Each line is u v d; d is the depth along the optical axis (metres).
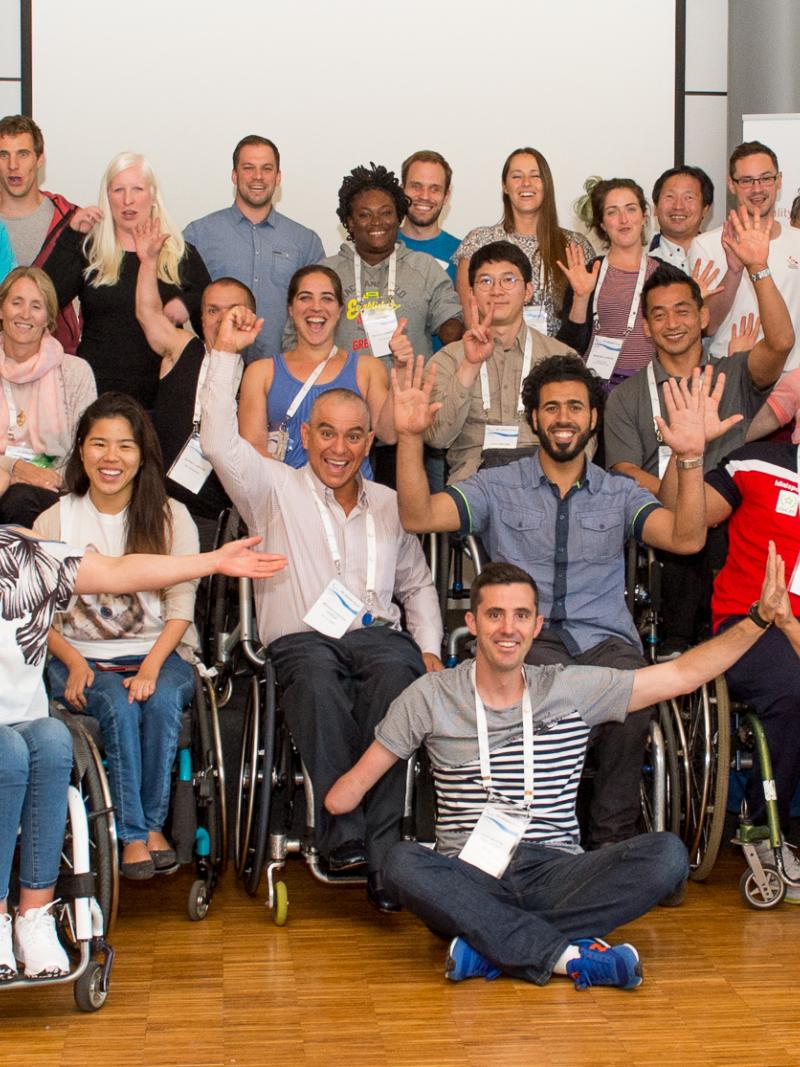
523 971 3.36
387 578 4.20
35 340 4.64
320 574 4.13
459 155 6.47
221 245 5.54
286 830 4.10
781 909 3.95
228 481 4.07
